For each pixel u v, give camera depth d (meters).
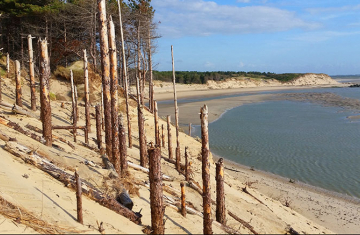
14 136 11.35
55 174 9.41
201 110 7.83
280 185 16.89
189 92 96.00
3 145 10.38
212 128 33.88
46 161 9.92
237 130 32.50
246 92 98.75
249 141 27.34
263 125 35.22
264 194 15.27
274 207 12.48
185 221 8.77
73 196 8.45
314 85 149.62
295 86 141.88
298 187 16.67
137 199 9.60
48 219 7.00
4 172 8.50
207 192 7.81
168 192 11.00
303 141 26.72
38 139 12.03
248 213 10.67
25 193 7.86
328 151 23.34
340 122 35.84
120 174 10.65
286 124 35.53
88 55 37.47
